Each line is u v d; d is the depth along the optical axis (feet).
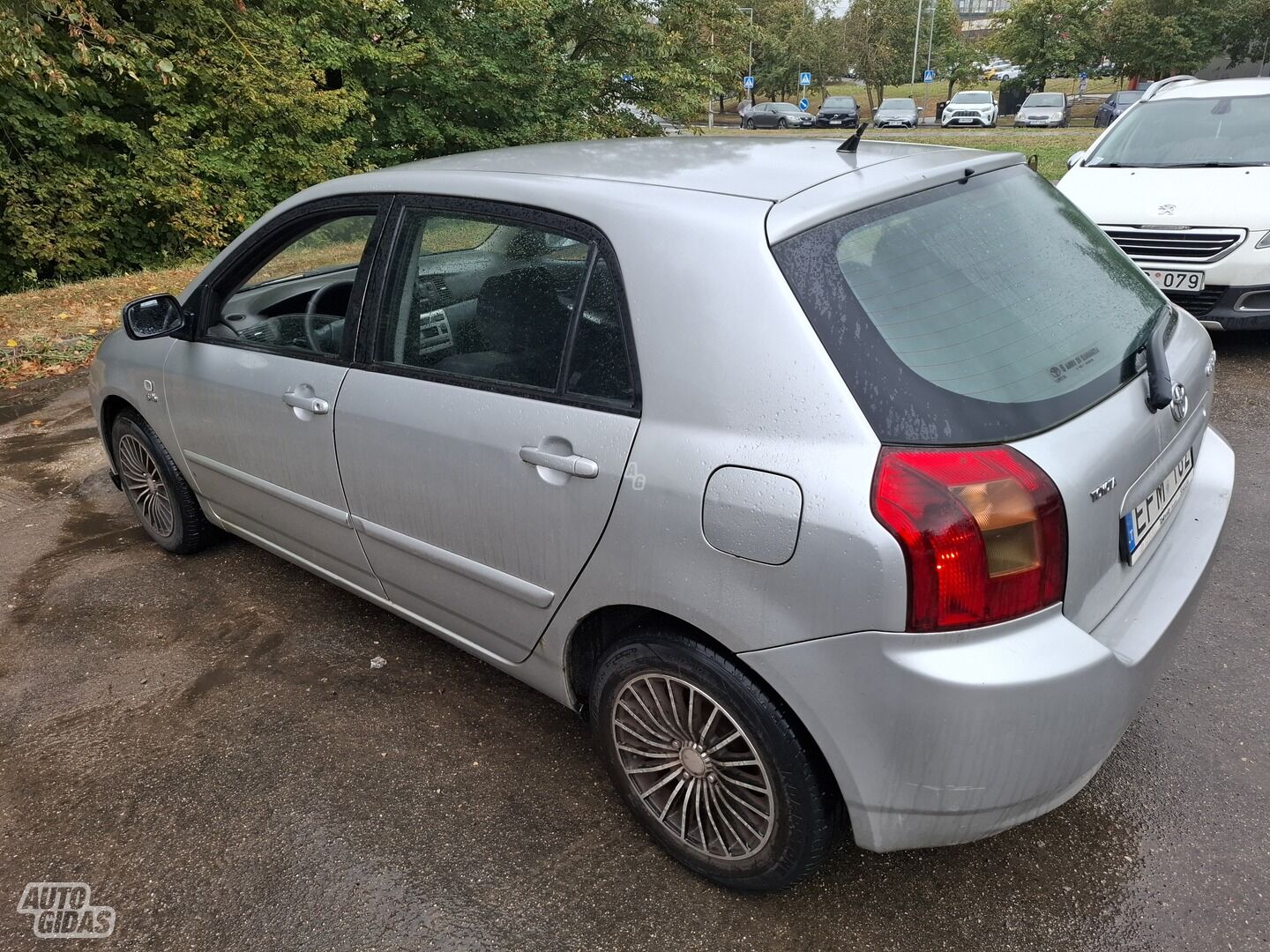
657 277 6.53
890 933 6.79
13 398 21.12
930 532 5.41
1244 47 138.21
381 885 7.39
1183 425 7.50
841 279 6.06
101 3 34.71
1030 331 6.54
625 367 6.70
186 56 37.88
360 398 8.67
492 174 8.04
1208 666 9.62
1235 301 18.20
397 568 9.04
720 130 144.25
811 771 6.32
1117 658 5.92
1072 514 5.76
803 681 5.97
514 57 53.67
